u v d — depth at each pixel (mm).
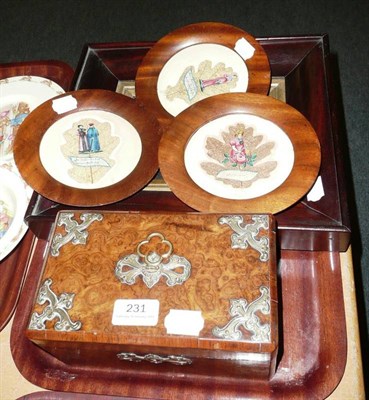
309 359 675
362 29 1720
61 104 838
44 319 583
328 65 876
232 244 610
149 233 630
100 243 632
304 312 708
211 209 686
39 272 773
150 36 1807
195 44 931
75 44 1843
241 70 905
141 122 824
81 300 589
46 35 1891
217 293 575
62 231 649
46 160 789
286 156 743
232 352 553
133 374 692
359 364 658
